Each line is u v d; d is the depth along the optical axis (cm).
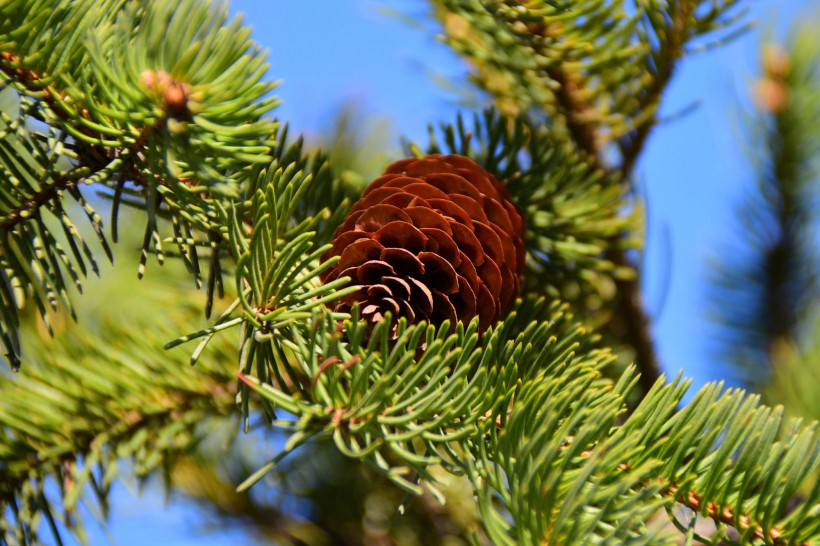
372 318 54
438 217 55
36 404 59
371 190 56
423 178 56
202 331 53
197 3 52
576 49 59
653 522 55
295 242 53
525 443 52
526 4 58
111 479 59
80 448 59
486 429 53
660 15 59
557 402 52
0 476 58
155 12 52
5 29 53
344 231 56
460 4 59
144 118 53
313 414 52
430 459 52
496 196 57
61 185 55
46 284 55
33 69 53
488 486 53
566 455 51
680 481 53
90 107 52
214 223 54
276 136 58
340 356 53
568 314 57
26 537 58
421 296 54
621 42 59
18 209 55
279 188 54
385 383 51
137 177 55
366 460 51
